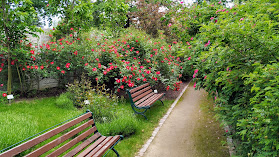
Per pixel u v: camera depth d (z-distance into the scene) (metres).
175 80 6.63
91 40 6.68
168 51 7.01
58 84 6.59
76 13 7.03
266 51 2.04
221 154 2.93
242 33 2.07
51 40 6.26
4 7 4.80
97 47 6.45
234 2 3.99
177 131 3.84
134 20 13.48
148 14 13.00
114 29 9.11
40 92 6.05
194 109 5.18
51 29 6.96
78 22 7.18
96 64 6.05
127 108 5.12
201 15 4.45
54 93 6.07
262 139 1.69
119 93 6.47
